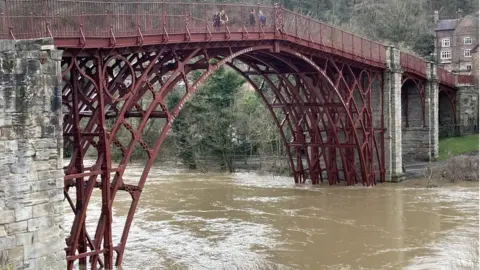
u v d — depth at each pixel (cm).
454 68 6869
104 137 1830
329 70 3559
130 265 1978
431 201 3184
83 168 1828
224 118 5075
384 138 3938
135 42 1989
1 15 1597
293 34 2883
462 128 5206
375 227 2581
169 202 3291
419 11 7119
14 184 1383
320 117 3700
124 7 1995
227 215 2889
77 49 1789
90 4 1862
